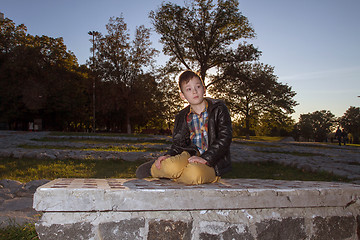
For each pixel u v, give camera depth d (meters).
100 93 39.75
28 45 40.41
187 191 1.91
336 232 2.13
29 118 41.00
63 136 20.55
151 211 1.90
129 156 10.25
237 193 1.96
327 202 2.11
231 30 35.38
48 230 1.78
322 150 19.19
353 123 95.31
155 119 45.53
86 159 9.63
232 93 39.06
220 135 2.69
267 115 42.44
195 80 2.84
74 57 44.41
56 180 2.29
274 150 17.53
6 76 36.28
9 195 4.23
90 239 1.82
